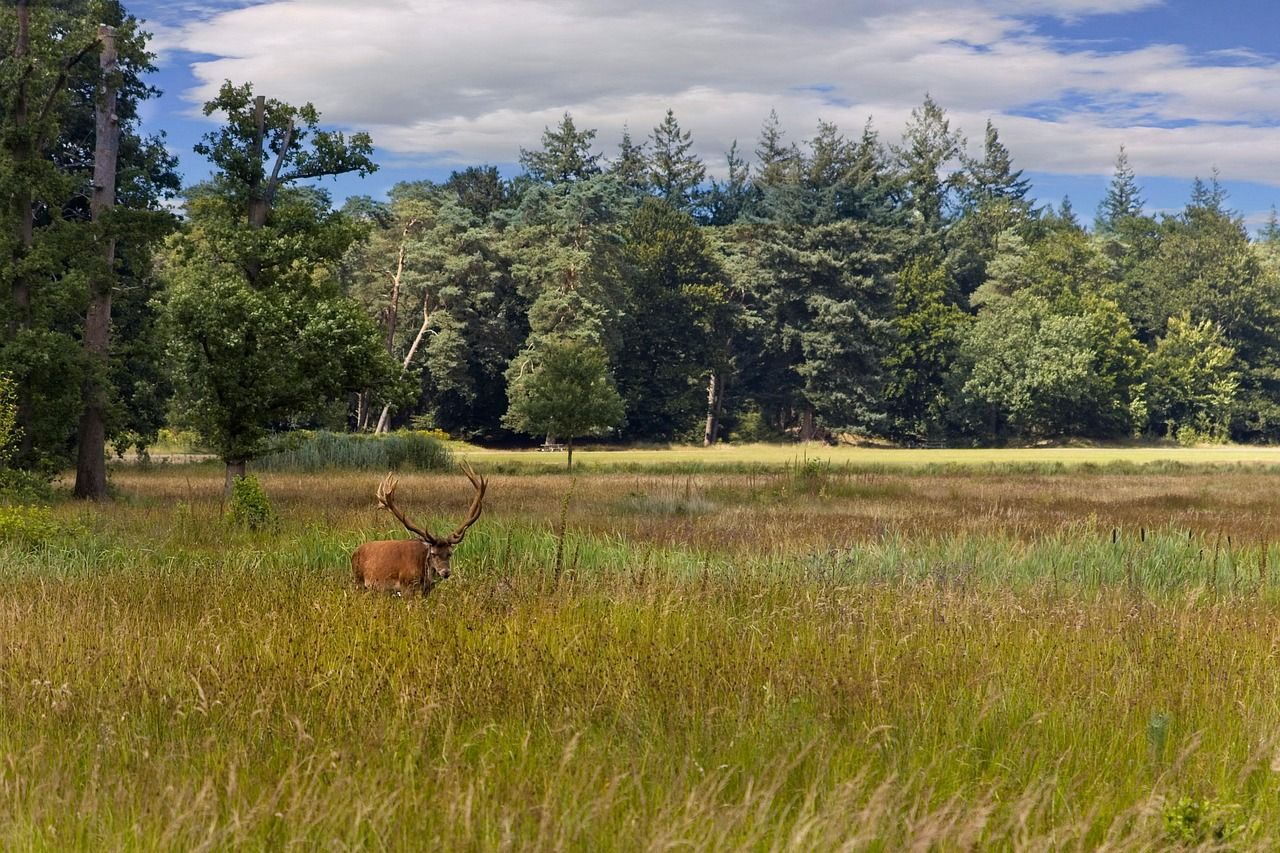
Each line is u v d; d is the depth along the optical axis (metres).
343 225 27.14
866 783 5.32
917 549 16.44
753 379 106.62
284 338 24.48
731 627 9.20
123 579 12.48
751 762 5.72
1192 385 110.25
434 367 85.06
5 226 26.55
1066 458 77.81
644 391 98.19
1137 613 9.84
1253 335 116.69
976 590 11.99
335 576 12.47
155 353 29.09
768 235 105.06
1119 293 117.75
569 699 6.69
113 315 34.81
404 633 8.49
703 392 103.12
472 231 89.69
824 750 5.84
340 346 25.17
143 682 7.01
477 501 10.66
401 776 5.26
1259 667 8.10
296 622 8.94
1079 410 106.62
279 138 27.30
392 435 50.34
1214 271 116.62
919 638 8.76
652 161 137.00
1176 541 16.89
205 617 9.27
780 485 34.16
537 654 7.44
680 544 18.03
